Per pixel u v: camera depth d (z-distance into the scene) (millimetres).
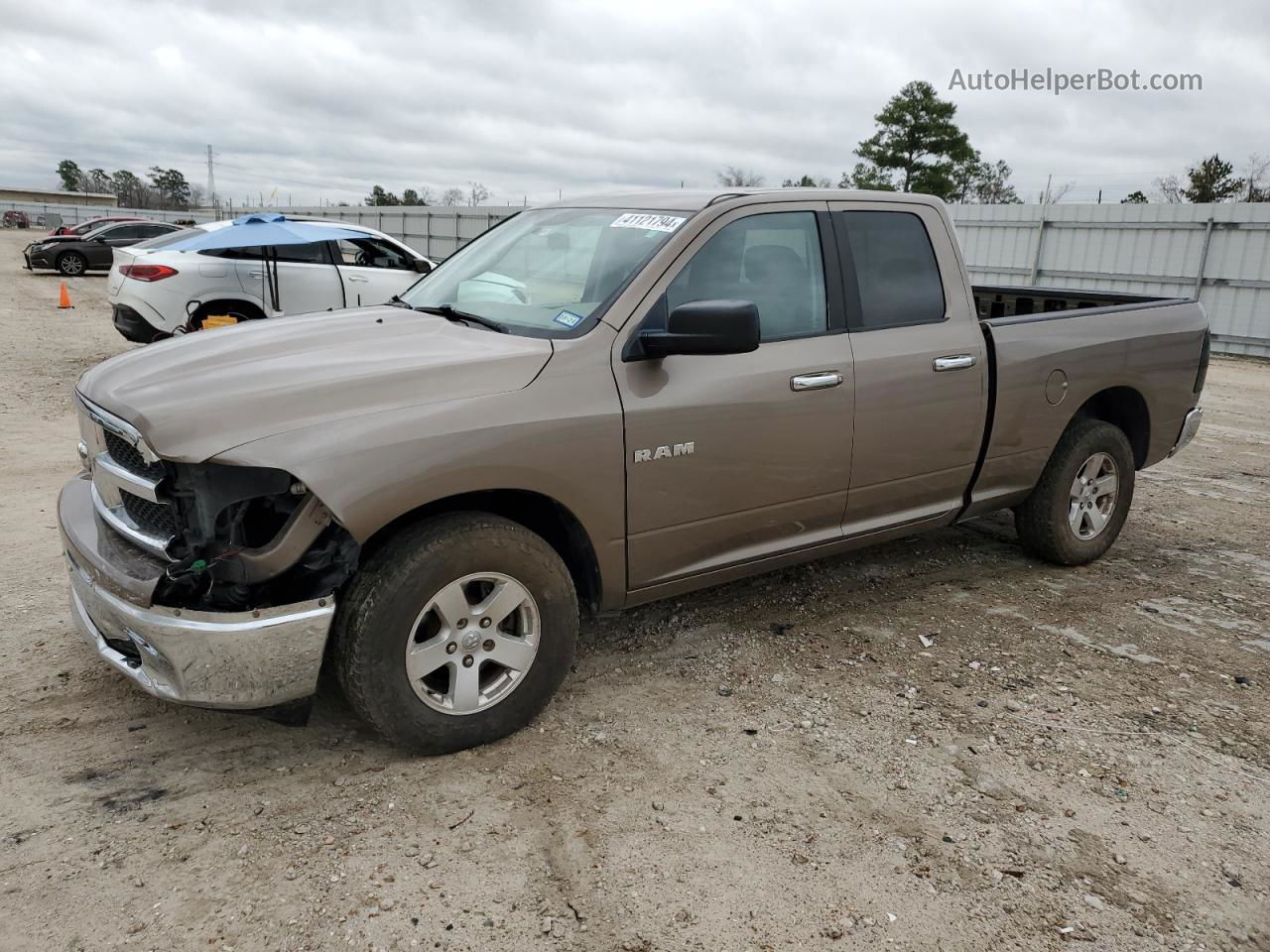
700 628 4312
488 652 3160
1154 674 3980
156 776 3039
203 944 2340
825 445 3875
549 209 4344
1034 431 4699
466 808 2914
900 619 4477
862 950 2395
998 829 2902
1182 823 2963
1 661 3746
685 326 3176
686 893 2576
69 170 107375
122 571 2842
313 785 3012
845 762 3244
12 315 16594
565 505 3223
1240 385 12703
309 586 2852
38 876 2559
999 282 19359
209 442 2699
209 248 8633
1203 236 16047
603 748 3285
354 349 3225
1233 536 5934
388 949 2346
